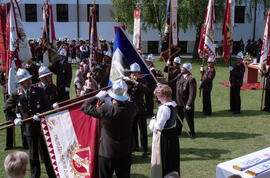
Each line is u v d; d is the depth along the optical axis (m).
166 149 4.15
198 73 16.88
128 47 5.27
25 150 6.11
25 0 27.66
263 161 3.54
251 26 29.38
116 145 3.69
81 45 21.14
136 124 5.95
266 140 6.60
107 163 3.74
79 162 4.25
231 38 9.82
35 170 4.64
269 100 9.01
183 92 6.80
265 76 9.00
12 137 6.17
